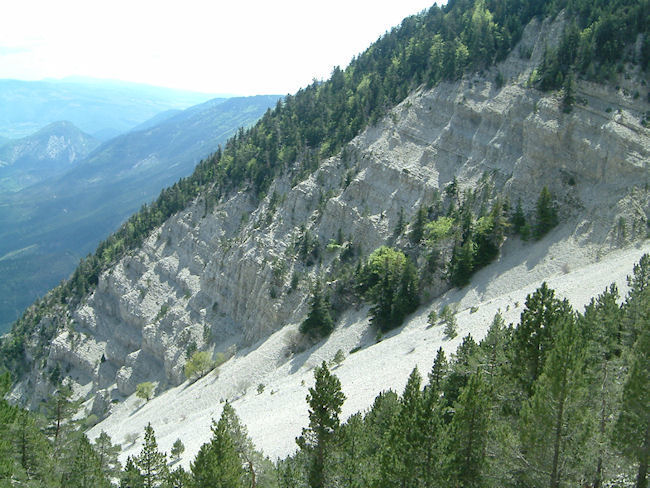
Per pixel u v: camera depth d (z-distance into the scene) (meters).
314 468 38.09
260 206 148.25
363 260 110.25
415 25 189.75
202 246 156.50
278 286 118.00
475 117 115.19
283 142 168.50
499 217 91.19
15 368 180.62
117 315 167.88
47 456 50.97
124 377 138.75
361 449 41.22
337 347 95.25
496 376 38.06
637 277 49.06
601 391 32.84
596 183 89.00
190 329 134.62
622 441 28.44
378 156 125.19
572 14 112.81
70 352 160.00
